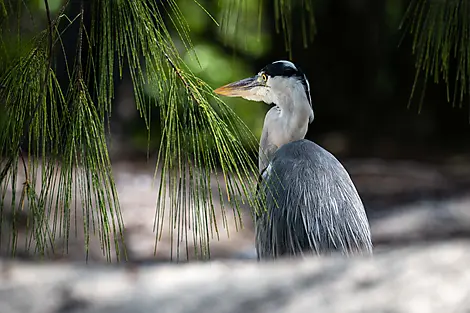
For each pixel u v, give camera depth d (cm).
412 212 1822
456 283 408
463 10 650
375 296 414
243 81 949
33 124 459
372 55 2897
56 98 474
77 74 459
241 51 2461
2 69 517
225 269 520
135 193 1816
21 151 466
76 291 521
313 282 450
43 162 458
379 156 2645
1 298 521
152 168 2161
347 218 815
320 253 787
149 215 1617
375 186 2138
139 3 458
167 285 496
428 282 414
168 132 460
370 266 454
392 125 2916
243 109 2495
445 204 1897
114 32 487
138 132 2441
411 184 2155
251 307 437
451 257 442
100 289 513
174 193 471
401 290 413
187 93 467
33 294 520
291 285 454
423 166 2459
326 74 2931
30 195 468
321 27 2877
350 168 2403
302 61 2877
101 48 461
